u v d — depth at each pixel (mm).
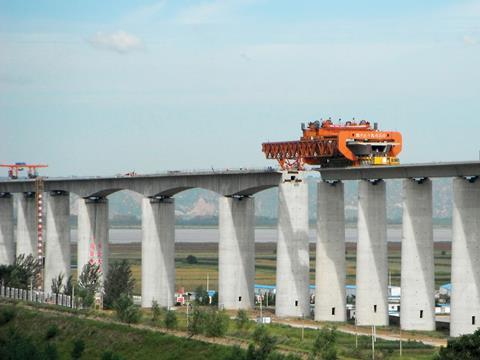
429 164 178500
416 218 183000
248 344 155250
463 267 173500
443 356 135375
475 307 172625
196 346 156500
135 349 163125
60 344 174125
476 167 172250
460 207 174250
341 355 149125
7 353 160750
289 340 157625
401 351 153125
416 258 182625
